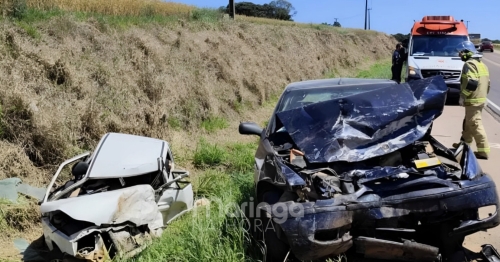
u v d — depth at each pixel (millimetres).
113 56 9898
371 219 3703
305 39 25750
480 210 5324
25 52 8016
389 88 4871
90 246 4547
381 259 4180
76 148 7039
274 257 4145
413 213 3814
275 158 4332
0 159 6137
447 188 3746
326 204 3695
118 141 5668
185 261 4184
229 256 4059
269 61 17641
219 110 11484
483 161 7602
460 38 15312
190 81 11133
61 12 10859
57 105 7465
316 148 4305
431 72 14305
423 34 15531
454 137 9672
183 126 9781
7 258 4773
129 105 8695
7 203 5484
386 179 3867
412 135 4367
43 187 6250
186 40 13344
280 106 5645
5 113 6613
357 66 31297
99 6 13531
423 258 3762
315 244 3662
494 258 3961
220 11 20766
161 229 4910
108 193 4711
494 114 12781
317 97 5668
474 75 7582
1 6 9320
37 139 6719
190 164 7875
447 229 3922
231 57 14414
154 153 5523
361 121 4496
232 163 7879
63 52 8836
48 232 4543
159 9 16906
